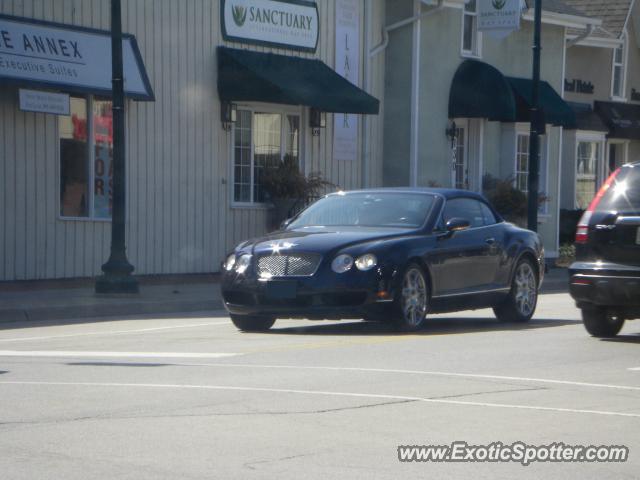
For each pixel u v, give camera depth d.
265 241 17.86
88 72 26.31
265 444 9.33
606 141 49.12
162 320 21.06
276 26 31.83
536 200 34.31
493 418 10.55
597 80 48.31
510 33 37.97
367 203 19.02
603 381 12.89
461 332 18.14
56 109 25.61
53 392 11.72
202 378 12.69
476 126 38.69
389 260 17.16
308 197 31.88
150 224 28.56
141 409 10.77
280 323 19.86
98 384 12.26
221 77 30.11
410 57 35.81
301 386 12.15
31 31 25.23
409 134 35.88
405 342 16.38
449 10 37.06
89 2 26.73
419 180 36.19
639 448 9.48
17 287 25.12
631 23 49.69
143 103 28.28
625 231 16.22
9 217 25.31
